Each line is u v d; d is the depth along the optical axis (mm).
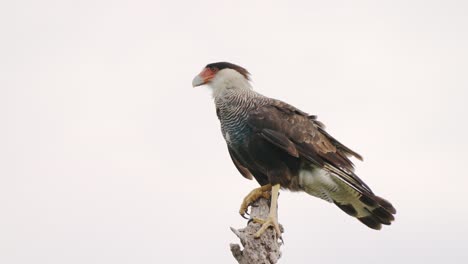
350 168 12586
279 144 12055
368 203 12391
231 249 10203
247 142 12523
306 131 12359
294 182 12523
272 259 10219
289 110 12594
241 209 12266
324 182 12391
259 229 10492
